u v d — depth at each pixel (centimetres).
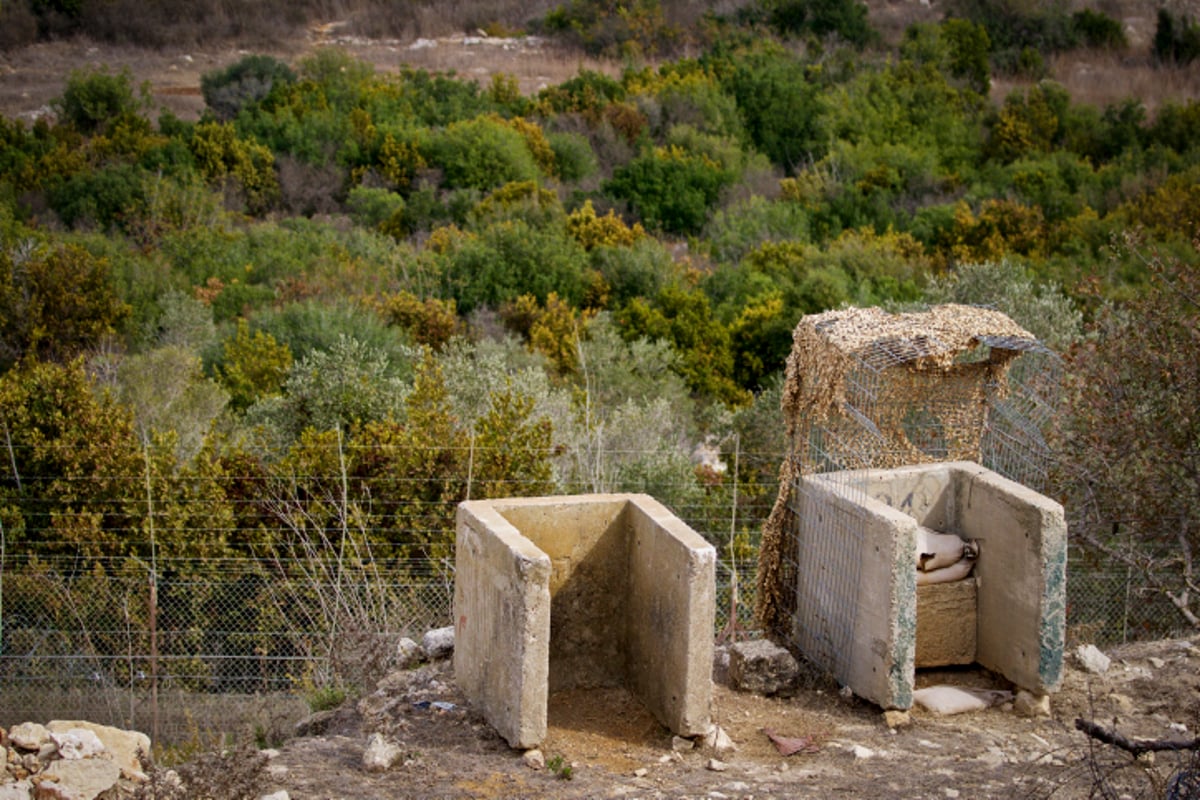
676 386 1942
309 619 1103
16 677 1034
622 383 1883
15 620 1108
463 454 1229
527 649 600
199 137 3047
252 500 1186
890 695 665
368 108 3347
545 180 3155
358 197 2945
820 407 726
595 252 2566
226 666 1114
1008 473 798
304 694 925
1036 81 3972
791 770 614
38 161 2983
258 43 4256
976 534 724
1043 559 670
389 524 1193
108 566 1179
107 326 2106
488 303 2373
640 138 3388
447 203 2903
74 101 3419
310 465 1223
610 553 695
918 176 3147
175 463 1291
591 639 701
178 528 1151
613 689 702
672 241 2895
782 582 766
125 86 3434
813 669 730
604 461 1372
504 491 1214
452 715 661
